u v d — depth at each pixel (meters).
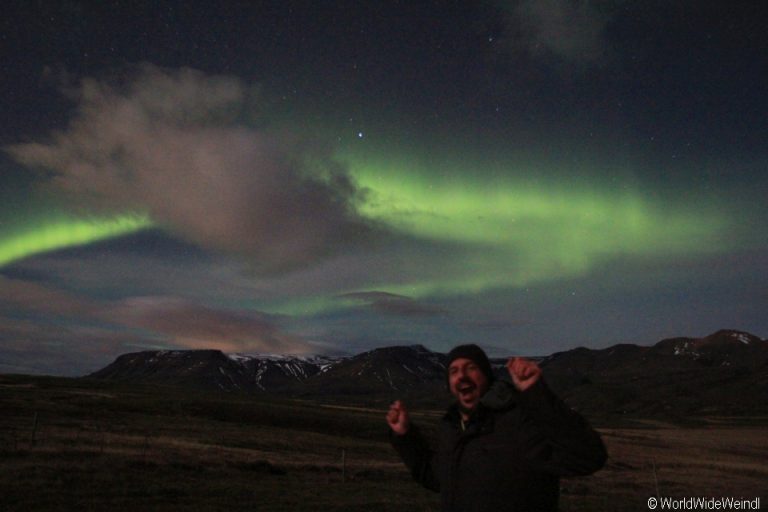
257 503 19.44
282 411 78.31
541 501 2.76
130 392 117.06
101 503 17.16
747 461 65.81
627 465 48.28
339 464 34.72
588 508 23.48
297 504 19.67
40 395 76.94
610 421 167.75
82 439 32.81
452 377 3.09
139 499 18.33
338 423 73.44
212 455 31.50
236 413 71.56
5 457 23.98
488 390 3.06
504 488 2.77
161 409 70.19
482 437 2.91
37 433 34.16
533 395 2.64
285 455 37.59
